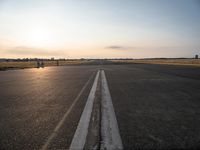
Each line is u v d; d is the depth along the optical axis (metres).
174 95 8.24
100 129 4.24
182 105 6.42
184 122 4.66
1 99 7.95
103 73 22.58
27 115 5.51
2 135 4.00
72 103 7.03
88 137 3.81
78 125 4.55
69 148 3.34
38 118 5.19
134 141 3.57
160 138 3.70
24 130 4.29
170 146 3.35
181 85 11.39
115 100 7.34
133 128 4.27
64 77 18.77
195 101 7.03
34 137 3.87
